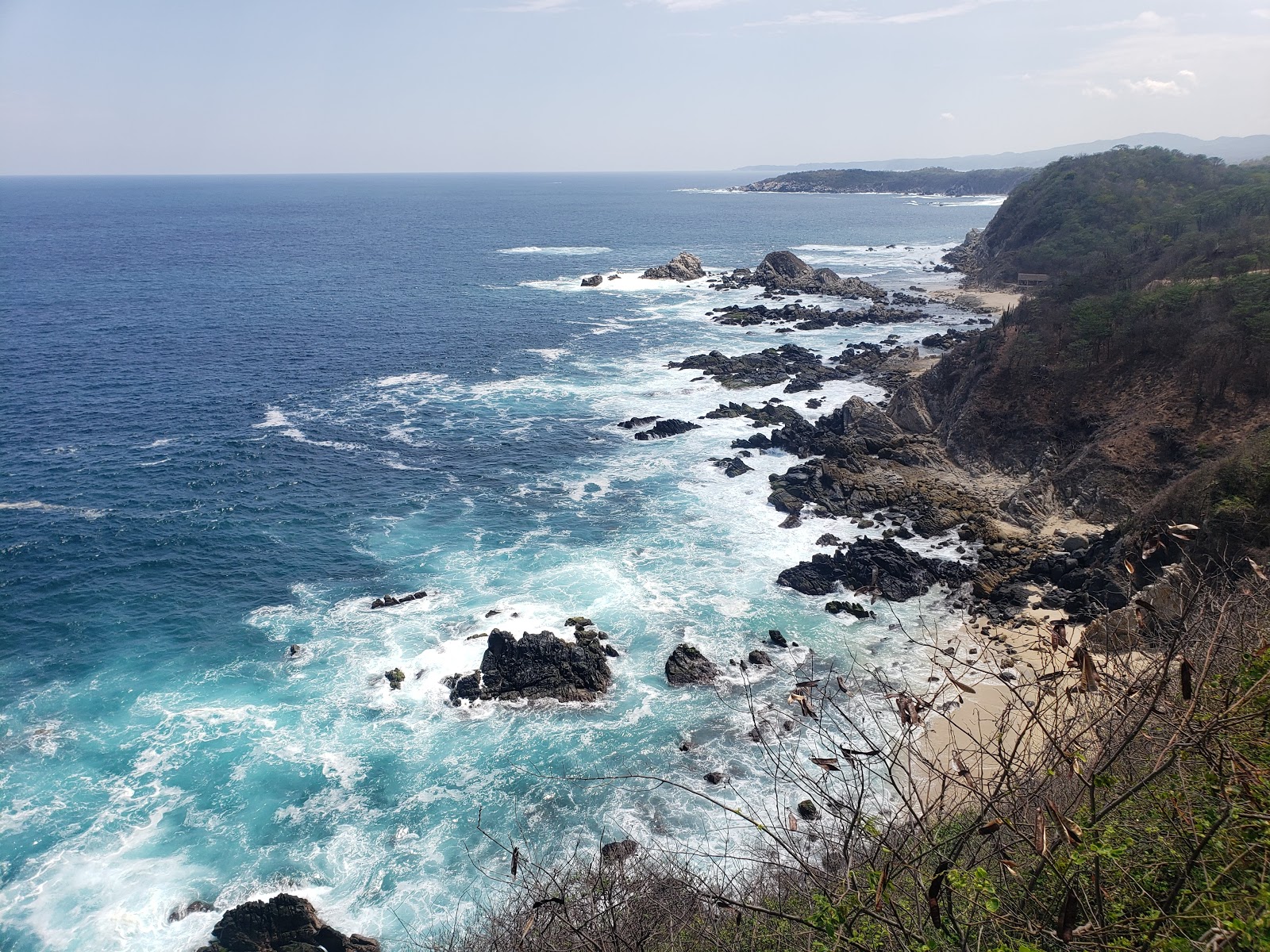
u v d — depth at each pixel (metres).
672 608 43.28
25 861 28.73
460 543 50.88
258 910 26.16
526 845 29.16
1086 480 50.69
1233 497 36.53
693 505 56.12
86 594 45.06
